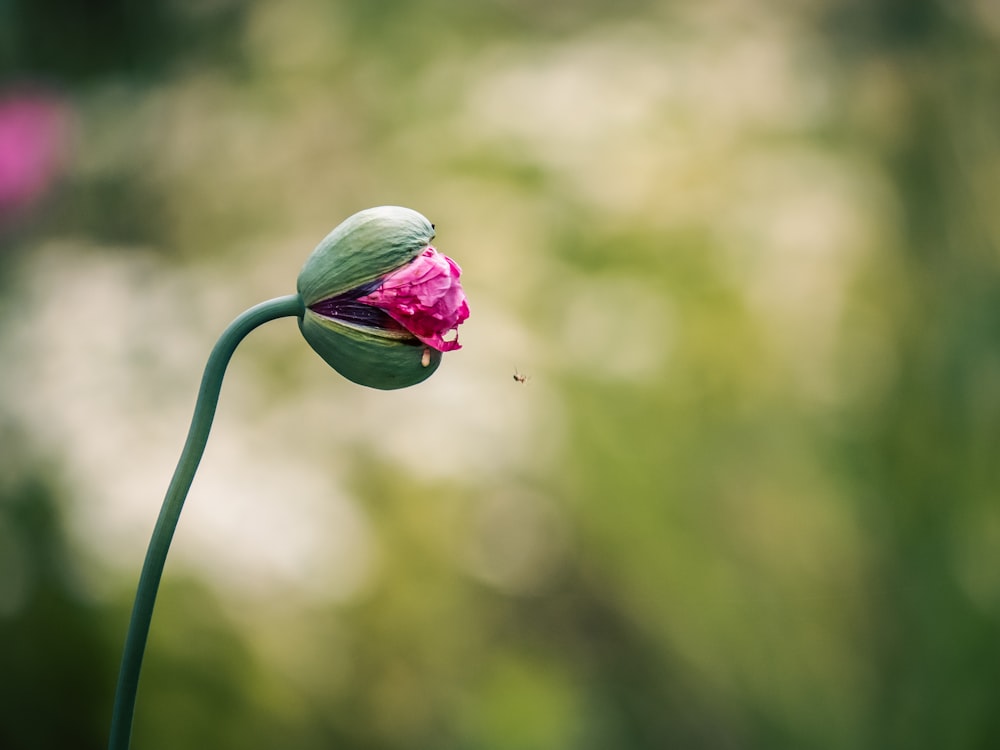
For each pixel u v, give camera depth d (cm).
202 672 73
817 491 97
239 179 107
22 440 79
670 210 104
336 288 53
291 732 74
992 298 109
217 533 74
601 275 99
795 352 101
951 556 100
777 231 105
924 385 104
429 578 79
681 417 95
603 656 88
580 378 91
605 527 87
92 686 74
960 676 96
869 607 97
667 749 88
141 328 87
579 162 104
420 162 105
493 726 80
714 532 93
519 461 84
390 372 53
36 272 93
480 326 90
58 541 75
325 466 79
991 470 103
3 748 73
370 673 77
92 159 110
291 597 74
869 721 93
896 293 107
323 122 111
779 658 92
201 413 51
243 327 53
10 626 74
